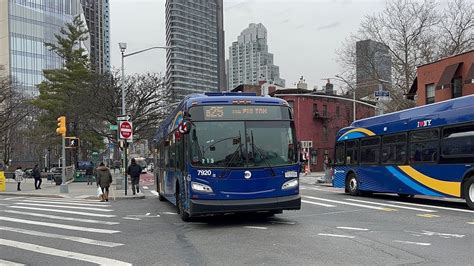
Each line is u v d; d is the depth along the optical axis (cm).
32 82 10569
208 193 1103
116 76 4331
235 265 731
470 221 1200
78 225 1275
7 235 1116
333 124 6631
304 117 6362
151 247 912
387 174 1864
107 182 2147
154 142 2656
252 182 1116
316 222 1204
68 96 4700
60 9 11481
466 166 1457
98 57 10775
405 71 4288
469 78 2778
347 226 1127
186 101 1211
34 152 8269
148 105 4288
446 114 1550
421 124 1675
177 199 1397
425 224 1152
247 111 1162
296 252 816
